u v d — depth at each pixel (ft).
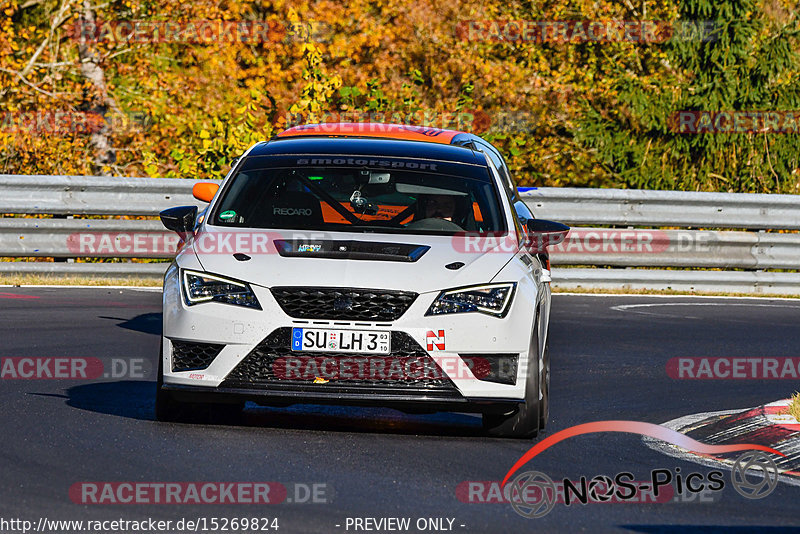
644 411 93.56
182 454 70.64
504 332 76.89
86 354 106.93
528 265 82.99
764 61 323.78
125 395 90.38
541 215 178.40
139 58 291.38
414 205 86.99
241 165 91.86
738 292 182.19
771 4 359.87
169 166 288.30
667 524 60.64
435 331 75.66
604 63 338.13
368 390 75.56
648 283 179.01
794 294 184.14
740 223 183.73
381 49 310.24
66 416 80.84
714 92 324.39
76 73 297.12
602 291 177.06
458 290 77.00
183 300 77.20
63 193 163.94
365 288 75.61
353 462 70.69
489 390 76.74
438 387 76.13
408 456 73.20
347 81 302.86
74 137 269.44
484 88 316.60
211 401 76.69
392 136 101.14
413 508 61.00
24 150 257.14
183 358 77.30
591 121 330.54
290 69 293.23
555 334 132.87
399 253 79.20
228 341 75.46
